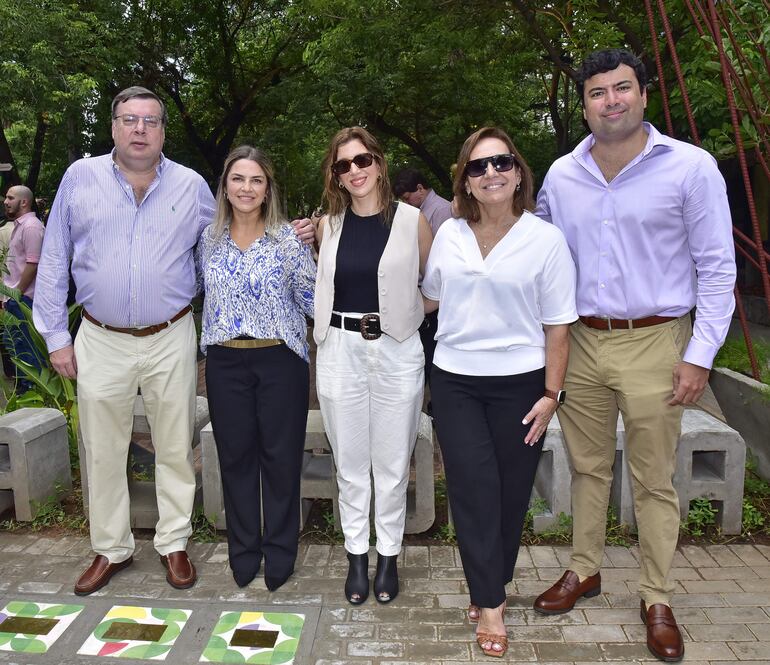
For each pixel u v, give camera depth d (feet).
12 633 9.36
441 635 9.25
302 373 10.21
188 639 9.20
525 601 10.05
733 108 11.86
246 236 10.02
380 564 10.12
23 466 12.42
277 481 10.26
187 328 10.54
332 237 9.39
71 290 19.85
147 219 9.90
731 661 8.65
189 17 50.03
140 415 13.55
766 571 10.78
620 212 8.43
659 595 9.06
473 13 31.35
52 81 33.91
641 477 8.91
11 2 31.91
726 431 11.65
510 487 8.98
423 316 9.64
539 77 55.26
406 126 53.36
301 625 9.48
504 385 8.59
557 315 8.49
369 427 9.73
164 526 10.67
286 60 52.49
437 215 14.69
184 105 56.34
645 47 26.27
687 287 8.56
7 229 21.48
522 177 8.57
